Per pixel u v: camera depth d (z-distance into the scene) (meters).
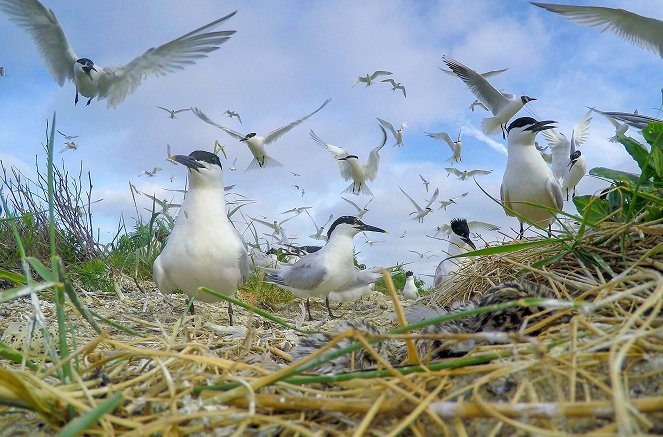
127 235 1.45
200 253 0.77
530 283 0.40
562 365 0.27
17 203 1.29
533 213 1.14
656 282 0.28
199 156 0.78
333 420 0.27
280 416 0.27
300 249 1.82
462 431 0.23
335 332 0.37
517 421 0.23
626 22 0.95
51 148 0.34
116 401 0.24
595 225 0.49
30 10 1.03
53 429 0.28
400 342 0.39
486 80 1.36
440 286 0.72
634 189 0.49
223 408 0.27
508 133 1.14
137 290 1.16
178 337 0.47
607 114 0.66
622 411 0.19
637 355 0.27
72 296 0.34
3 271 0.37
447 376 0.28
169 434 0.25
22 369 0.32
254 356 0.42
